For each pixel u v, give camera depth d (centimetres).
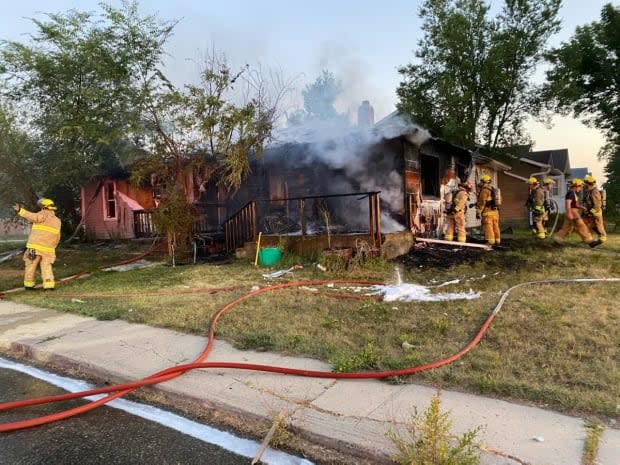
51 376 398
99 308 605
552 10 1590
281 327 474
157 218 1005
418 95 1759
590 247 998
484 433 253
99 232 1706
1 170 1241
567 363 345
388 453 239
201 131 974
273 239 994
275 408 297
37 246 772
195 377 357
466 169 1472
